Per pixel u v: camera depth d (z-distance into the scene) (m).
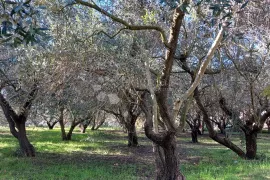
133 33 6.87
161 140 6.33
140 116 16.38
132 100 7.30
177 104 6.21
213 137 11.83
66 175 8.95
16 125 12.69
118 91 7.19
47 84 7.64
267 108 11.24
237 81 10.23
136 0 6.83
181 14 5.35
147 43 7.01
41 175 8.80
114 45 6.90
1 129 30.47
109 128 33.50
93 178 8.49
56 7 5.25
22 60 8.52
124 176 8.87
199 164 10.89
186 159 12.32
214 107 13.26
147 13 5.94
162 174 6.77
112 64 6.71
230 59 9.42
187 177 8.20
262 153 13.38
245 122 12.22
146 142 20.14
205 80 10.55
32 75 8.62
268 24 6.96
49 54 7.16
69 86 7.49
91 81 7.01
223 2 3.22
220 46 8.28
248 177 7.92
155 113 6.11
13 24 2.49
